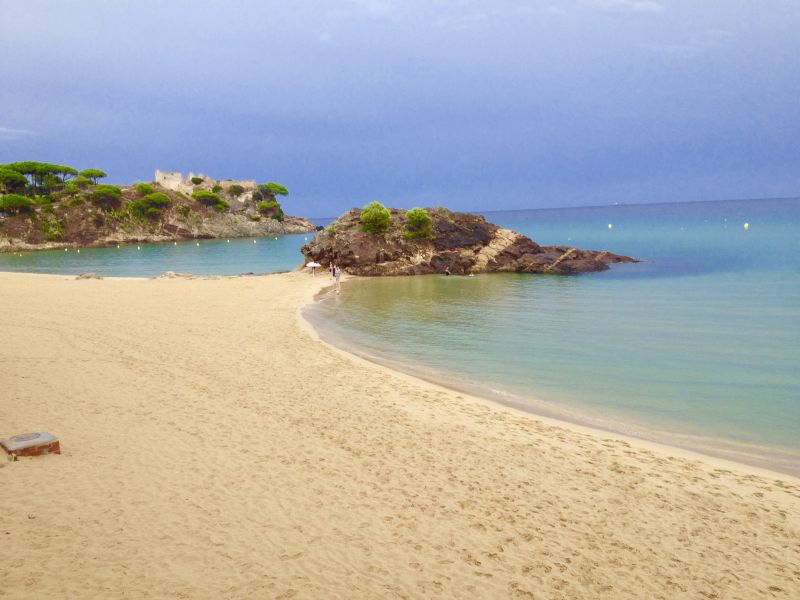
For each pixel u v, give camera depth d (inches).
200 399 721.0
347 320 1475.1
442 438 625.0
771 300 1596.9
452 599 339.0
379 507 451.2
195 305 1643.7
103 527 387.2
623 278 2263.8
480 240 2810.0
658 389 852.6
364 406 732.7
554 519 448.8
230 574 344.2
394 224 2795.3
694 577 376.8
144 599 311.0
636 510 471.8
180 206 7293.3
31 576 323.0
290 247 5487.2
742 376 906.7
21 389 716.7
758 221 5959.6
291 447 570.6
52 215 6186.0
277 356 1003.9
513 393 843.4
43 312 1441.9
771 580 377.1
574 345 1151.6
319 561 367.9
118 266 3624.5
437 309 1644.9
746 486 528.1
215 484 472.1
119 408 662.5
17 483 440.5
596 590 357.1
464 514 447.5
